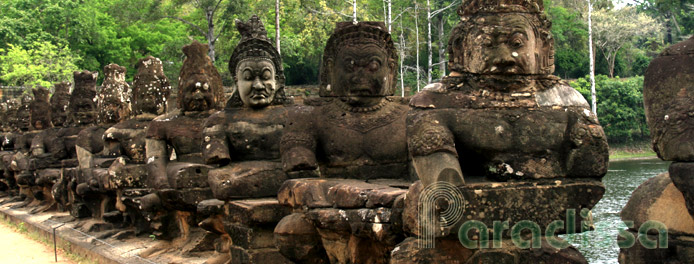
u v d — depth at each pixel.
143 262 9.71
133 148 12.00
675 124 4.82
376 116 7.21
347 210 5.91
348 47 7.17
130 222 12.77
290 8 35.75
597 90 15.73
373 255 5.97
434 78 31.56
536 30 5.21
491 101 5.10
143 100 12.30
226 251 8.32
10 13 38.84
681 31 21.16
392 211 5.37
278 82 8.71
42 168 16.97
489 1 5.17
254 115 8.51
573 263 4.92
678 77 4.88
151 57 12.55
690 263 4.96
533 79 5.20
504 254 4.88
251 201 7.48
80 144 13.81
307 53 36.44
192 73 9.92
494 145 5.02
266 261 7.18
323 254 6.67
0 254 12.42
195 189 9.08
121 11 28.72
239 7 27.33
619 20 26.50
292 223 6.60
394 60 7.39
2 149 23.00
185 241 9.97
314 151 7.14
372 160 7.16
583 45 25.89
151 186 9.56
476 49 5.16
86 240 12.33
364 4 35.03
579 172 4.99
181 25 40.31
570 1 32.69
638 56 26.12
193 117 9.91
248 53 8.55
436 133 4.97
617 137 15.21
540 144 5.01
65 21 38.31
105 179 11.87
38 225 14.84
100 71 40.53
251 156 8.45
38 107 19.16
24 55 35.38
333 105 7.31
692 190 4.73
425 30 34.53
